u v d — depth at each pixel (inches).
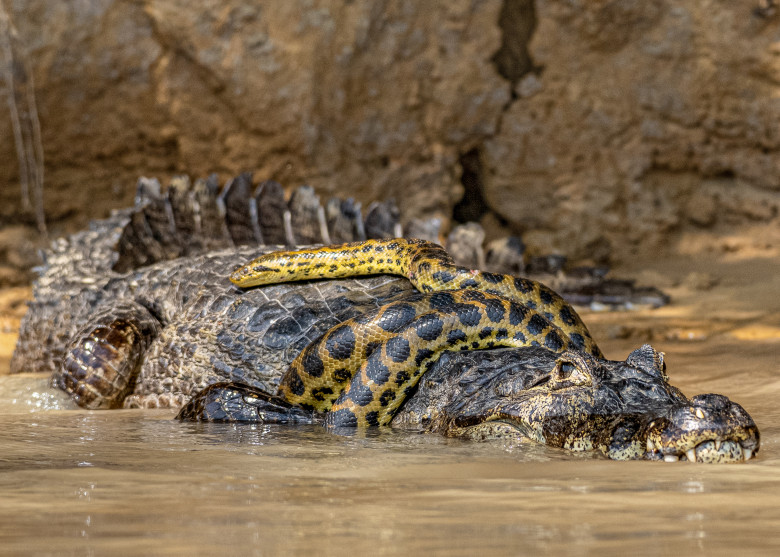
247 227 967.0
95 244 872.3
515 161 1749.5
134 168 1688.0
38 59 1594.5
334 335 546.9
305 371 556.7
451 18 1690.5
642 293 1314.0
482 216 1800.0
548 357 502.0
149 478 337.7
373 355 526.6
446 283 588.7
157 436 483.2
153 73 1640.0
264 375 628.4
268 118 1648.6
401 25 1672.0
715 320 1118.4
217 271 721.6
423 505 280.5
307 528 247.4
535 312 553.9
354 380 525.7
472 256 1223.5
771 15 1625.2
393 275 655.1
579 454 398.0
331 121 1664.6
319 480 333.7
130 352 693.3
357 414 517.7
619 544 224.7
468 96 1720.0
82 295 807.7
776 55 1631.4
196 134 1667.1
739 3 1638.8
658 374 427.2
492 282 585.6
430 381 521.3
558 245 1732.3
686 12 1664.6
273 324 639.8
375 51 1670.8
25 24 1582.2
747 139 1688.0
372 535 238.2
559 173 1744.6
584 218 1731.1
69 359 688.4
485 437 453.4
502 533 238.8
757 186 1706.4
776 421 494.6
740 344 900.6
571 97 1724.9
